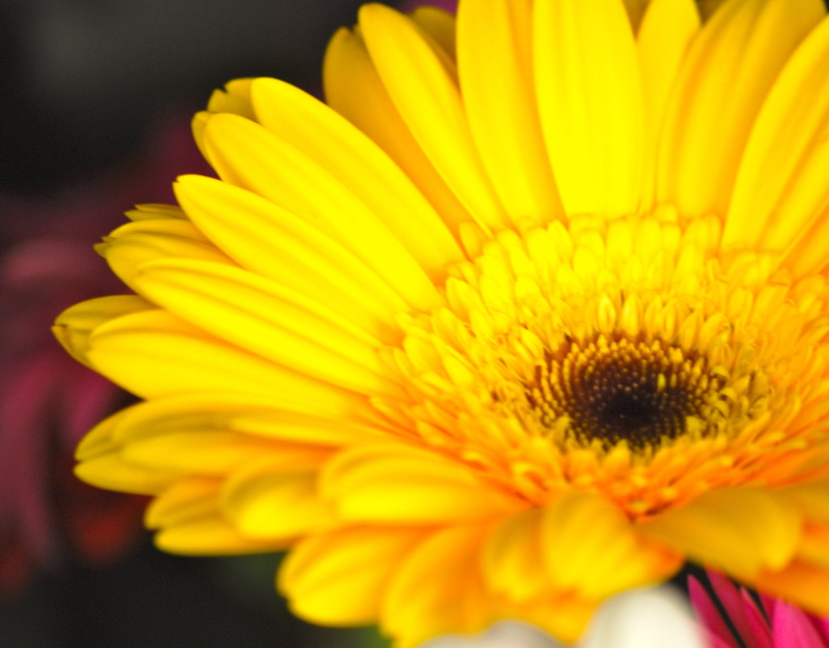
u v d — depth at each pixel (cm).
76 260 28
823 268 26
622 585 22
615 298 26
